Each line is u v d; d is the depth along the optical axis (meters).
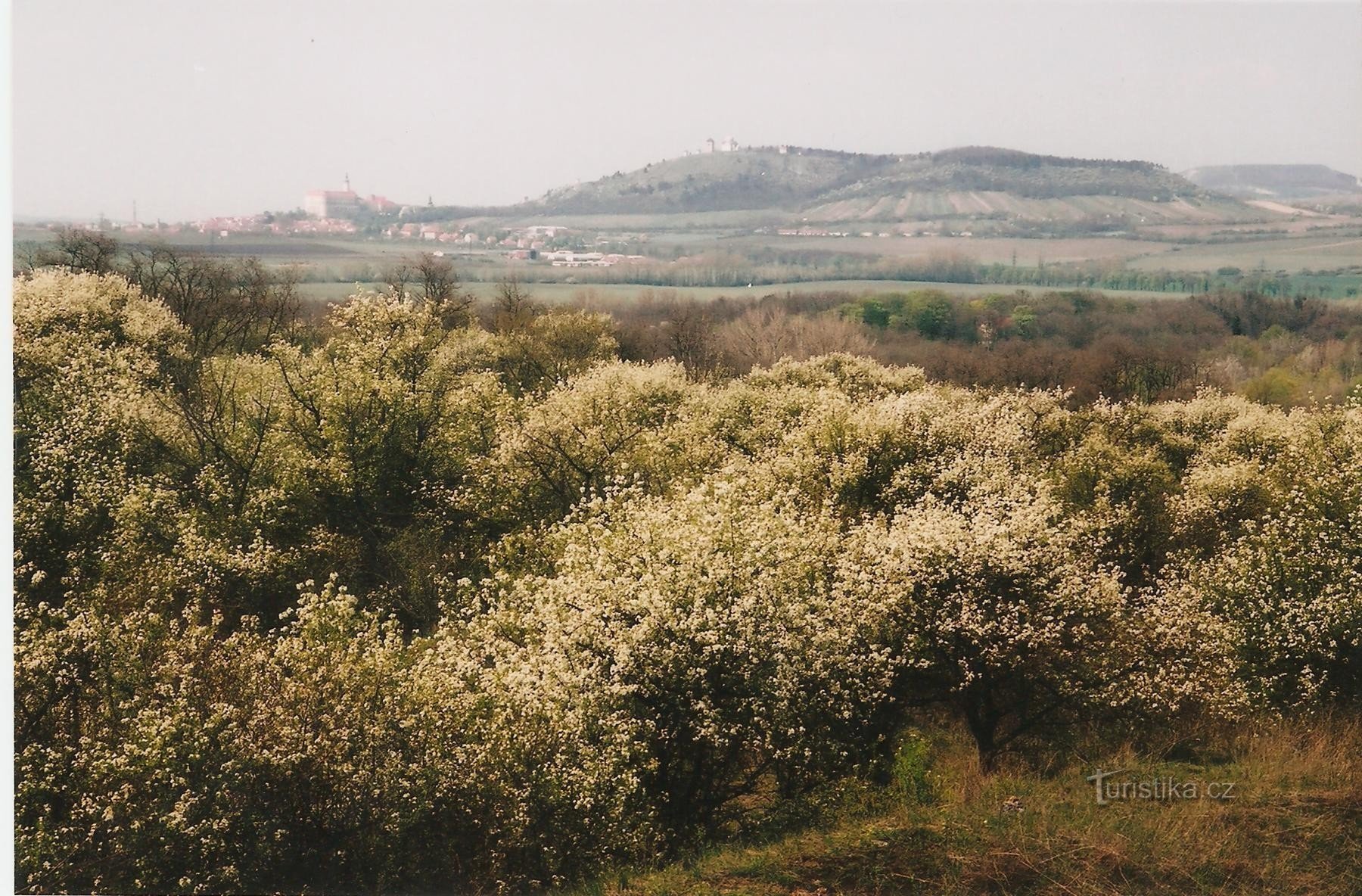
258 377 28.56
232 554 21.62
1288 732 14.07
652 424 32.50
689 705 13.27
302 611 15.31
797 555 15.62
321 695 12.65
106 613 16.89
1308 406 41.78
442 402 28.38
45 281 34.31
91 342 30.41
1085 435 36.78
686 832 13.01
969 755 14.95
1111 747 14.70
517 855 12.28
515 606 16.75
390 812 11.70
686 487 23.17
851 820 12.42
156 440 25.97
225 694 12.72
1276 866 10.48
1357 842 10.79
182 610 18.69
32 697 12.82
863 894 10.44
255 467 25.22
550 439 27.20
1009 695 15.54
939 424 25.61
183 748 11.70
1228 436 34.66
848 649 14.33
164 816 11.05
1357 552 15.69
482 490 25.92
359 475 25.34
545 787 12.16
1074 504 26.06
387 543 25.36
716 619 13.15
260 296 43.94
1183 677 15.35
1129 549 24.03
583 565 16.02
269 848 11.45
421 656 15.29
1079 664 14.82
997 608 14.23
